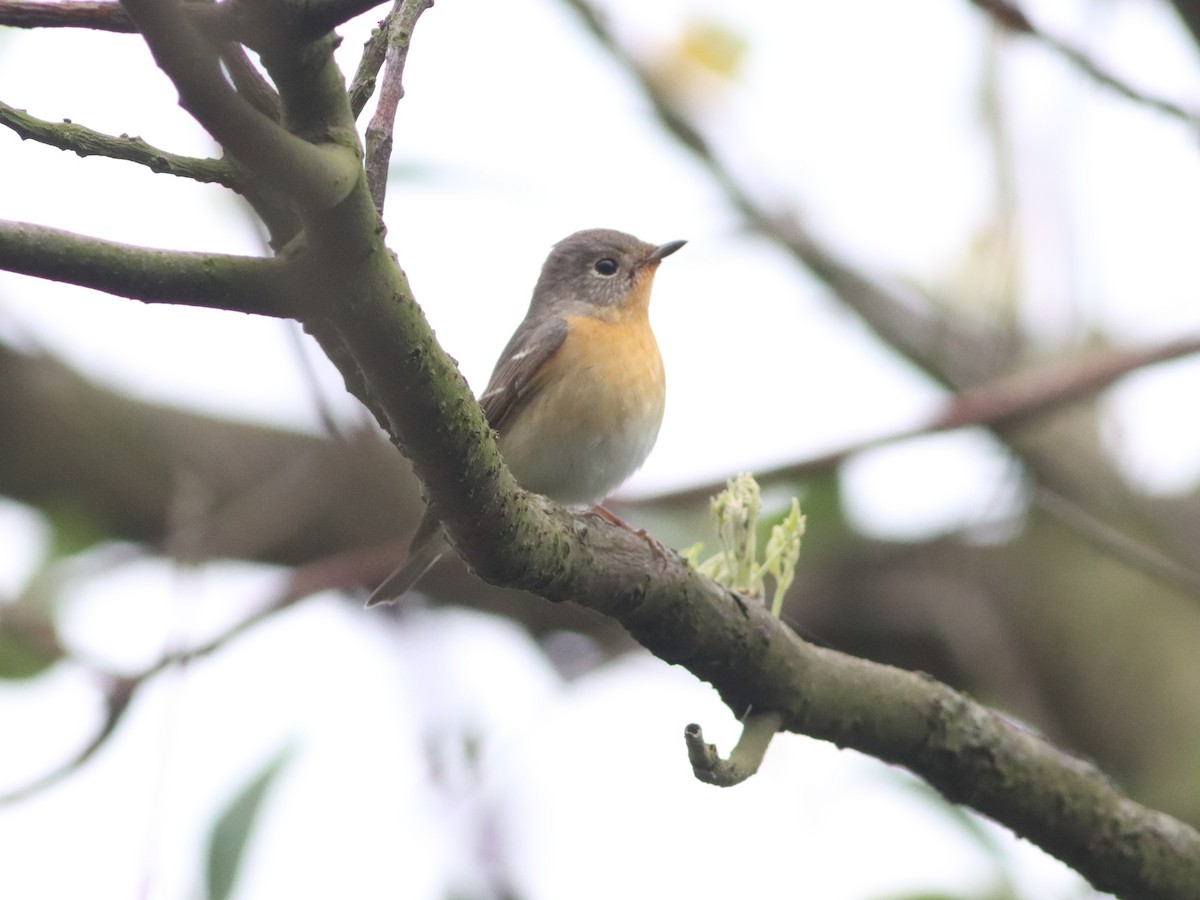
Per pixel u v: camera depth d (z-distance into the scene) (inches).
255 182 196.2
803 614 483.5
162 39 161.5
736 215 520.7
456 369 220.8
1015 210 499.8
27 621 403.5
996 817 303.7
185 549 401.7
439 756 389.1
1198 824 432.5
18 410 497.7
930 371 507.2
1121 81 376.5
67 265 188.1
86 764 343.0
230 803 360.8
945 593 479.5
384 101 230.1
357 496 485.7
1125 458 482.9
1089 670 462.6
